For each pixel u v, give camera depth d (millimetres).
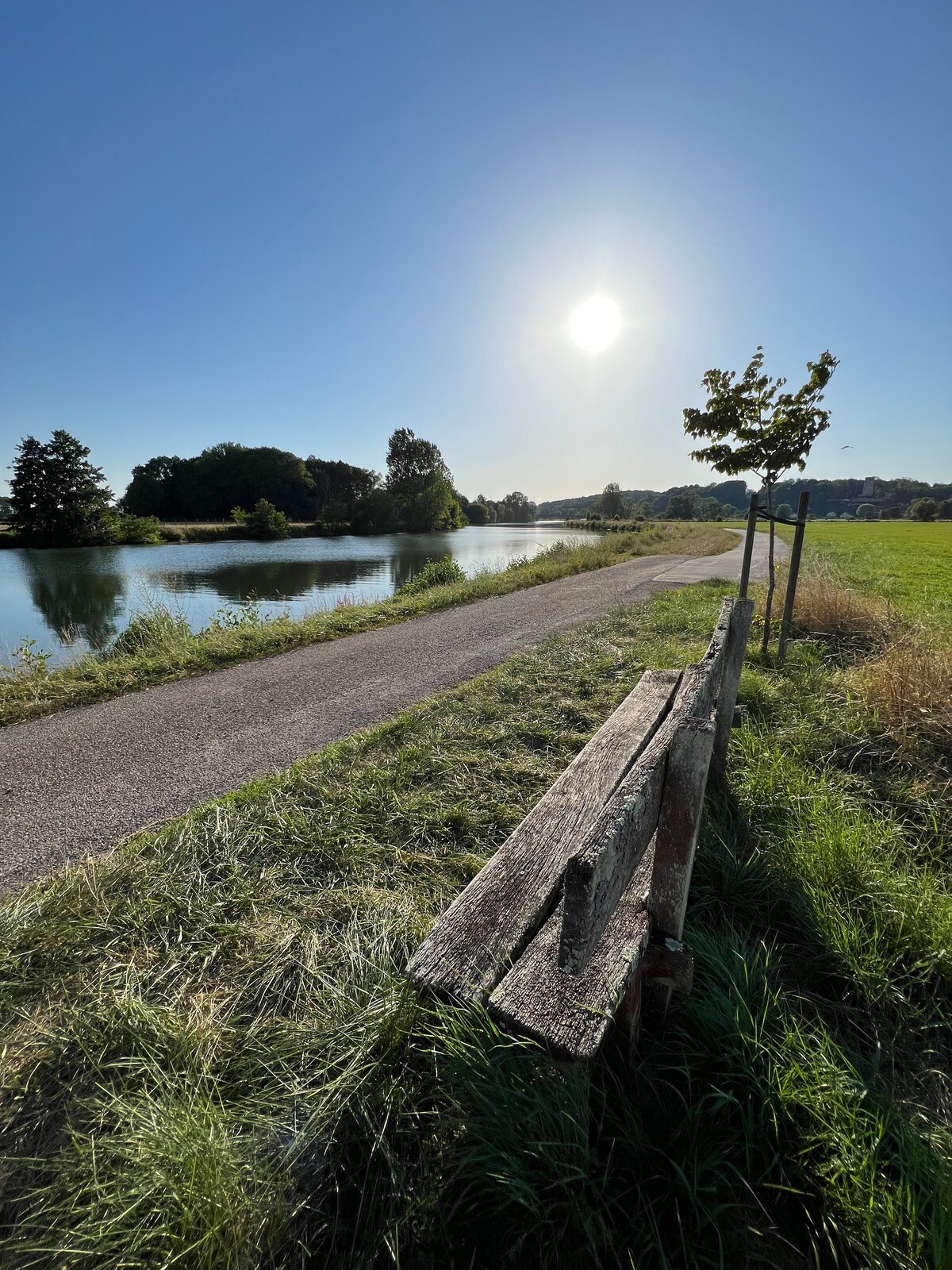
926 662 4004
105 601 18156
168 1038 1690
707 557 18281
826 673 4754
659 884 1576
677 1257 1242
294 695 5254
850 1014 1819
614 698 4504
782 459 5027
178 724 4586
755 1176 1397
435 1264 1230
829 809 2812
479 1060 1460
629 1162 1404
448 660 6227
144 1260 1189
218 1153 1316
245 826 2865
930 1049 1706
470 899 1834
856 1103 1477
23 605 17594
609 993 1347
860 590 9156
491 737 3871
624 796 1277
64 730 4512
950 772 3219
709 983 1767
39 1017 1807
